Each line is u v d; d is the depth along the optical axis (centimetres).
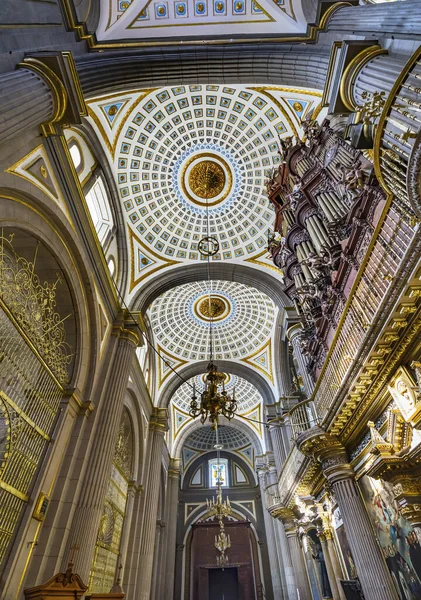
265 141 1130
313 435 753
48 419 717
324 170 846
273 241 1219
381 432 622
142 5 738
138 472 1311
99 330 940
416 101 310
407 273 433
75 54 652
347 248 670
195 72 759
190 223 1323
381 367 567
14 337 630
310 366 978
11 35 488
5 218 575
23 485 620
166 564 1759
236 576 2286
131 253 1251
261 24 748
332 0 624
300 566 1206
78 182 778
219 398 768
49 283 782
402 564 558
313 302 894
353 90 509
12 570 548
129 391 1252
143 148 1105
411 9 422
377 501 634
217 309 1806
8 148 547
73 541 674
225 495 2369
